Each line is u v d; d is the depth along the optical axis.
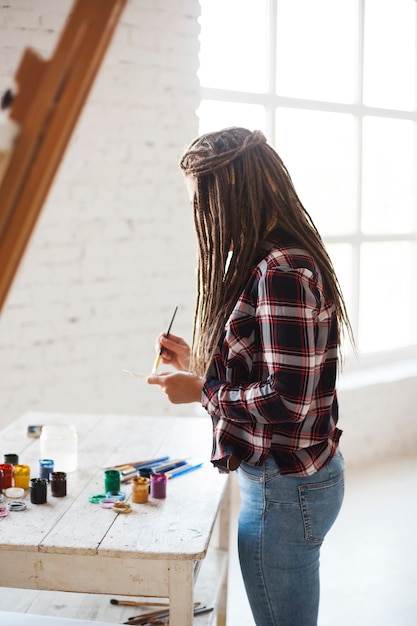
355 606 2.85
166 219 3.68
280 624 1.59
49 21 3.28
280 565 1.55
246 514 1.57
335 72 4.37
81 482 1.92
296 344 1.40
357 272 4.64
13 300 3.36
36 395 3.47
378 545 3.37
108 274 3.57
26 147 0.33
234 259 1.53
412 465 4.45
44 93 0.33
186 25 3.61
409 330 5.00
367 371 4.68
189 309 3.80
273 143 4.13
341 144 4.46
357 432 4.43
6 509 1.71
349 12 4.39
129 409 3.70
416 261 4.96
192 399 1.61
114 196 3.54
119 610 2.15
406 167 4.82
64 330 3.50
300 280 1.42
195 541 1.57
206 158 1.52
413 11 4.69
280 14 4.08
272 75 4.07
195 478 1.96
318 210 4.44
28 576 1.58
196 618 1.95
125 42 3.46
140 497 1.78
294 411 1.41
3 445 2.21
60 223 3.42
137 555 1.52
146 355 3.72
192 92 3.67
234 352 1.50
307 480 1.52
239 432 1.52
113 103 3.47
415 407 4.69
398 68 4.67
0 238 0.33
